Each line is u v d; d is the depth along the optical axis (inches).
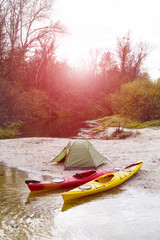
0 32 867.4
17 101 813.9
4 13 895.7
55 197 226.5
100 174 266.8
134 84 892.6
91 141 529.0
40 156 401.1
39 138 592.4
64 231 159.3
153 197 213.0
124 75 1636.3
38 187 238.4
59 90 1694.1
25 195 232.5
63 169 323.6
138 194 223.6
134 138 523.8
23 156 403.9
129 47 1675.7
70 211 192.2
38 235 154.4
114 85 1668.3
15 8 940.0
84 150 325.4
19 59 910.4
